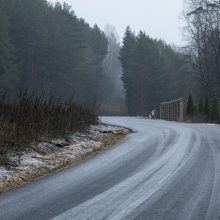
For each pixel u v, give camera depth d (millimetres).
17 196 8906
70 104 22375
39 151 14727
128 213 7164
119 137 20828
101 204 7848
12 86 63906
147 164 12461
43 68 75250
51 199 8445
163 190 8930
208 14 59469
